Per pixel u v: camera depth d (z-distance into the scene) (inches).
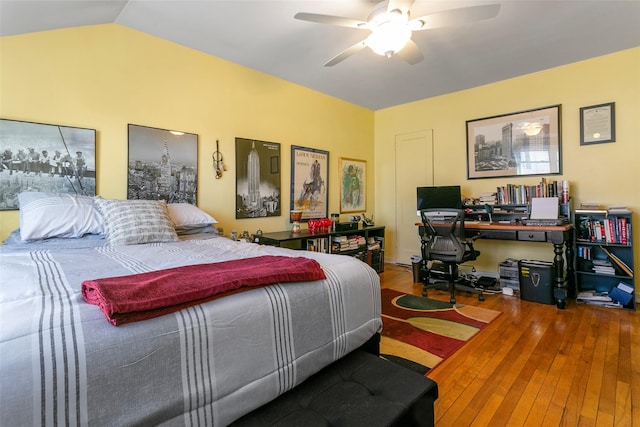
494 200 145.9
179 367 31.6
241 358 36.7
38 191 81.9
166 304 32.4
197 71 113.8
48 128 83.7
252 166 131.8
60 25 83.6
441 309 112.6
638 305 113.9
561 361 74.7
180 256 61.8
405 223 185.8
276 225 142.3
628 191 118.8
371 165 195.9
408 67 131.1
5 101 78.1
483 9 71.5
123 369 28.0
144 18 93.0
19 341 25.0
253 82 131.4
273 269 45.8
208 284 37.2
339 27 98.3
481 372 70.6
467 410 57.9
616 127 120.7
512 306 115.4
